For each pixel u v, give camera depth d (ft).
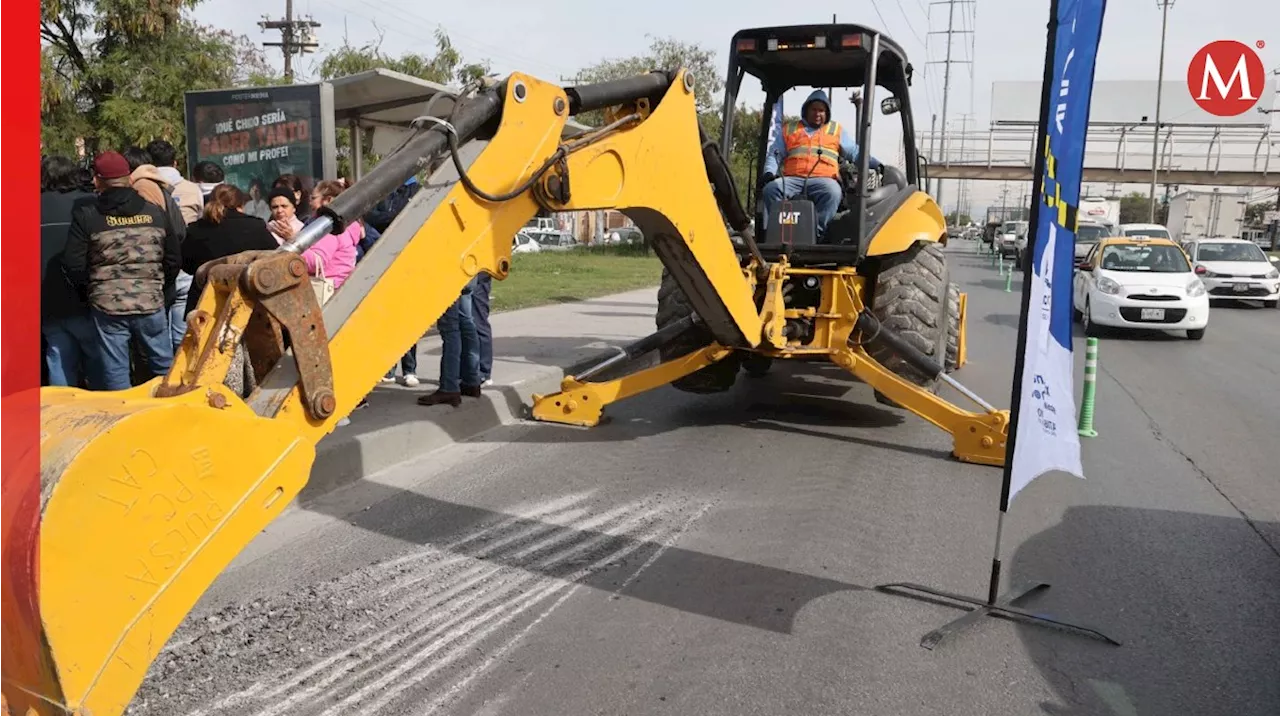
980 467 21.25
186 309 19.99
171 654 11.80
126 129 46.47
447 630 12.70
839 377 32.45
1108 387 33.88
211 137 28.02
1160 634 12.98
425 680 11.38
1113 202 149.48
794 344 23.57
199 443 7.23
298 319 8.51
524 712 10.72
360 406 23.85
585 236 158.10
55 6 44.88
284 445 7.95
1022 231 120.16
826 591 14.17
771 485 19.56
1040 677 11.72
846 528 16.97
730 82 24.86
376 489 19.02
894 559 15.53
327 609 13.25
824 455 21.99
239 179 27.76
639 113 15.16
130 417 6.73
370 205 9.41
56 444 6.53
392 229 10.37
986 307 63.67
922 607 13.67
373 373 9.59
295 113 26.48
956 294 33.73
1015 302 67.72
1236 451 23.77
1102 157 177.47
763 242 25.04
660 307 26.61
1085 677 11.75
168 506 6.98
